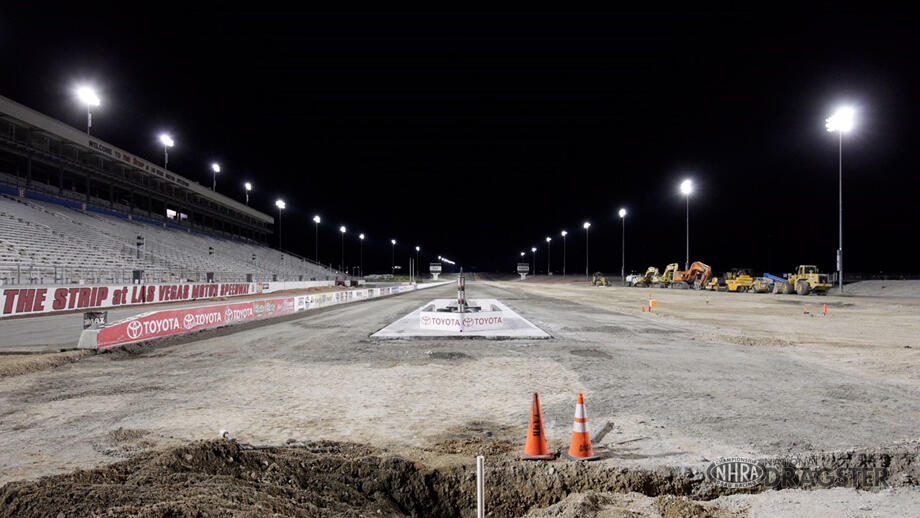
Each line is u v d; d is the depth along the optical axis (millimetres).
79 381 10461
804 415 7898
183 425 7371
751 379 10633
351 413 8039
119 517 3900
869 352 14195
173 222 65688
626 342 16203
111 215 53438
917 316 25703
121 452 6234
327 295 34438
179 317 17984
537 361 12758
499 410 8227
